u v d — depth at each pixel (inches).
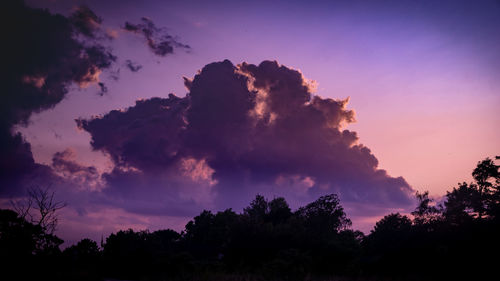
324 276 1547.7
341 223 2952.8
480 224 1681.8
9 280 1162.6
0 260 1209.4
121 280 1529.3
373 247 2201.0
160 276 1587.1
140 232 2576.3
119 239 2415.1
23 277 1192.8
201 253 2992.1
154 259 1791.3
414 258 1696.6
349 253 1818.4
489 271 1382.9
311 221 2785.4
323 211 2859.3
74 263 1690.5
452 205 2129.7
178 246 3289.9
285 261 1437.0
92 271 1440.7
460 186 2277.3
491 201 2132.1
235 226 2058.3
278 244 1939.0
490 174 2261.3
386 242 2031.3
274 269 1379.2
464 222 1780.3
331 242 1916.8
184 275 1432.1
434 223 1889.8
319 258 1733.5
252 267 1791.3
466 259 1498.5
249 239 1971.0
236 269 1558.8
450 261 1525.6
